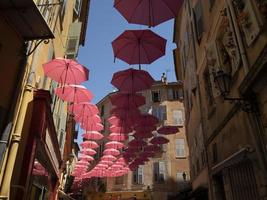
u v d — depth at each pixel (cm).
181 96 3294
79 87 872
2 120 505
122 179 3147
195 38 1098
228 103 702
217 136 803
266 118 483
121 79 841
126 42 700
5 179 537
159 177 2948
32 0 439
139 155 1620
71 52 1348
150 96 3359
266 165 480
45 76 884
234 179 656
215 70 786
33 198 812
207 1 907
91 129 1210
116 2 573
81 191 3609
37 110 688
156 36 688
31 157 647
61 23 1087
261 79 472
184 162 2962
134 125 1224
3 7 458
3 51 489
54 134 999
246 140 575
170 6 559
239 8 591
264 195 488
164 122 3142
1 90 495
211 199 859
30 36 544
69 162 2538
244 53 563
